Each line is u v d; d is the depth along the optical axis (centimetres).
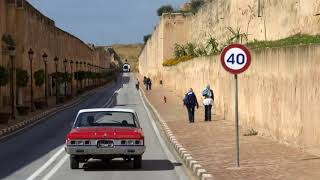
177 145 2250
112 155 1647
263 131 2369
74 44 11294
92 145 1631
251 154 1856
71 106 6062
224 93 3556
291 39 2567
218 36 5309
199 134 2681
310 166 1522
